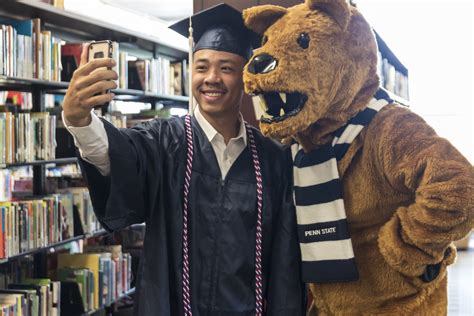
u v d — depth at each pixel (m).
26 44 3.17
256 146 1.65
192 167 1.56
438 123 7.79
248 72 1.39
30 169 3.85
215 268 1.52
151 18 7.55
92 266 3.77
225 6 1.63
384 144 1.41
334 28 1.40
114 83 1.28
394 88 4.05
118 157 1.35
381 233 1.39
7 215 3.00
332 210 1.45
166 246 1.49
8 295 3.06
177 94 5.06
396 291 1.43
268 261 1.61
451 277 5.94
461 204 1.28
